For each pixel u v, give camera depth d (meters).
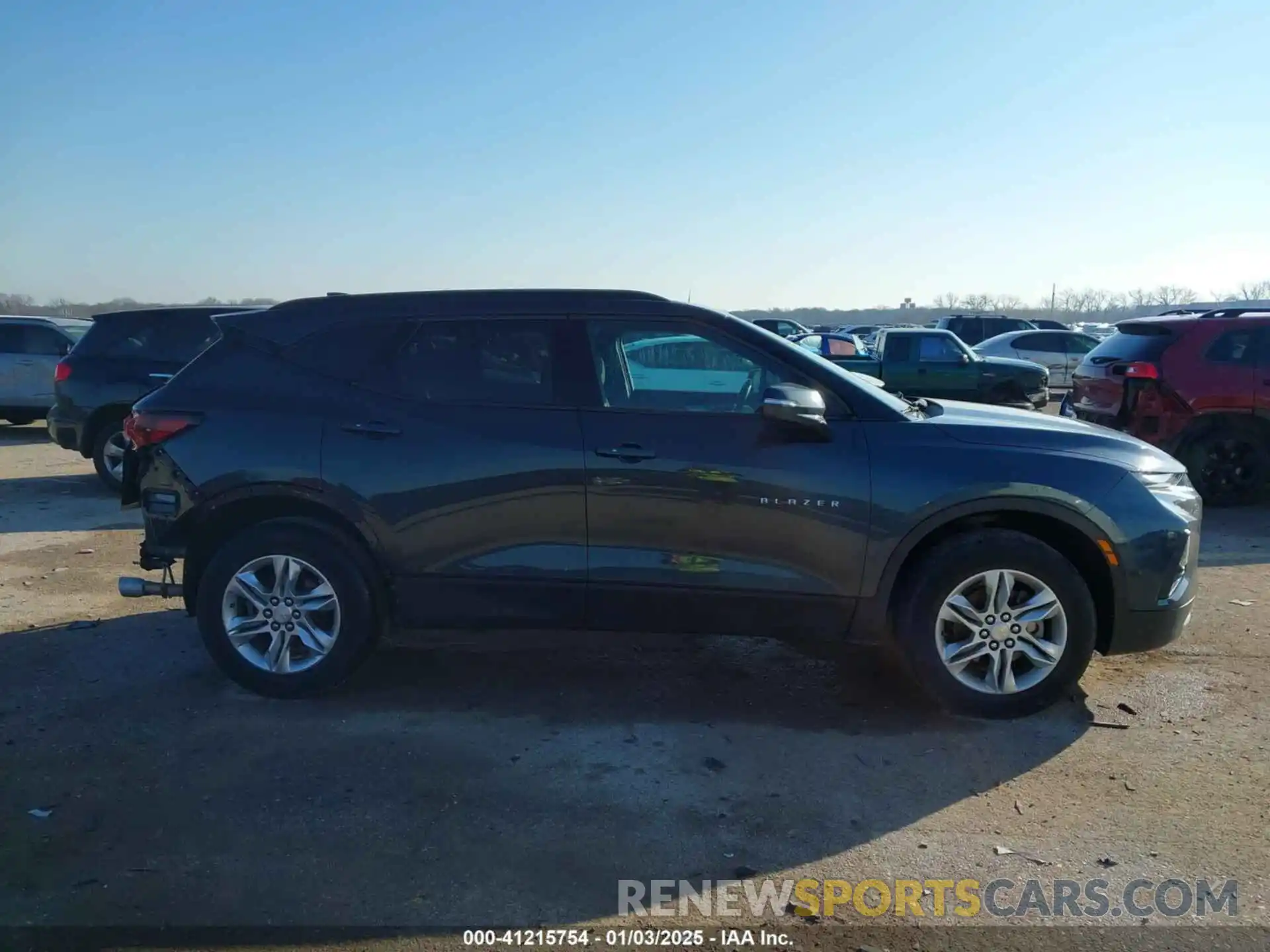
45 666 4.99
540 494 4.34
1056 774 3.91
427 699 4.62
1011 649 4.32
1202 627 5.71
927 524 4.26
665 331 4.47
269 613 4.51
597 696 4.68
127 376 9.57
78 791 3.73
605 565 4.35
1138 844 3.40
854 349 16.56
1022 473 4.25
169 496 4.52
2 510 8.90
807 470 4.24
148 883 3.14
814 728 4.34
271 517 4.63
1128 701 4.62
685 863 3.29
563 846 3.38
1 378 13.98
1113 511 4.28
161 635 5.47
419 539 4.41
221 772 3.88
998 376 16.31
